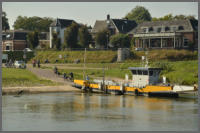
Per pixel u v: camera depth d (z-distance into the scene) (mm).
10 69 126188
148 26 171750
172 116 72250
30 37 193000
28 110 76625
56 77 119375
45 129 63625
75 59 157250
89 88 103438
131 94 96375
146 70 95438
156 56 143000
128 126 65688
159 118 70875
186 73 114438
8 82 107875
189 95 95938
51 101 86938
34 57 169250
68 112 75312
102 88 100688
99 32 172000
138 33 170250
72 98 91812
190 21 163125
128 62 142750
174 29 164000
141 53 148000
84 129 63844
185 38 160750
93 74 125500
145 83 96250
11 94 97125
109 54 154000
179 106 81188
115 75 122000
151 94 92875
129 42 172750
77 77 120500
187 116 72312
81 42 174250
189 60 137375
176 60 139125
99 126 65500
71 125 66062
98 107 80312
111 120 69500
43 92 101250
